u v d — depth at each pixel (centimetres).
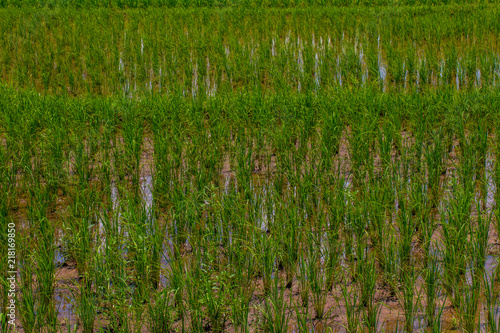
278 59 1070
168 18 1521
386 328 366
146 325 358
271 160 688
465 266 416
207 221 486
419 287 412
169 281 413
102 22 1423
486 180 559
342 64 1048
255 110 751
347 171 638
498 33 1277
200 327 349
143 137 711
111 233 443
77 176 614
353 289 410
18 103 772
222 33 1372
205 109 822
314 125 722
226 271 405
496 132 659
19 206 556
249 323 371
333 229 473
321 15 1496
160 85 1005
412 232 451
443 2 1744
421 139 653
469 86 958
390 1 1747
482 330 357
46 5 1667
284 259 429
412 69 1028
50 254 398
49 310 368
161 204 552
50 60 1096
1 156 578
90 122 718
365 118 707
